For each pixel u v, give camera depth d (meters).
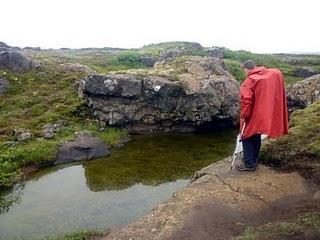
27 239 10.14
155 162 16.67
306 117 11.73
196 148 18.92
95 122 21.64
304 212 7.33
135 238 6.99
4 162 15.39
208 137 21.34
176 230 7.04
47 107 22.62
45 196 13.12
